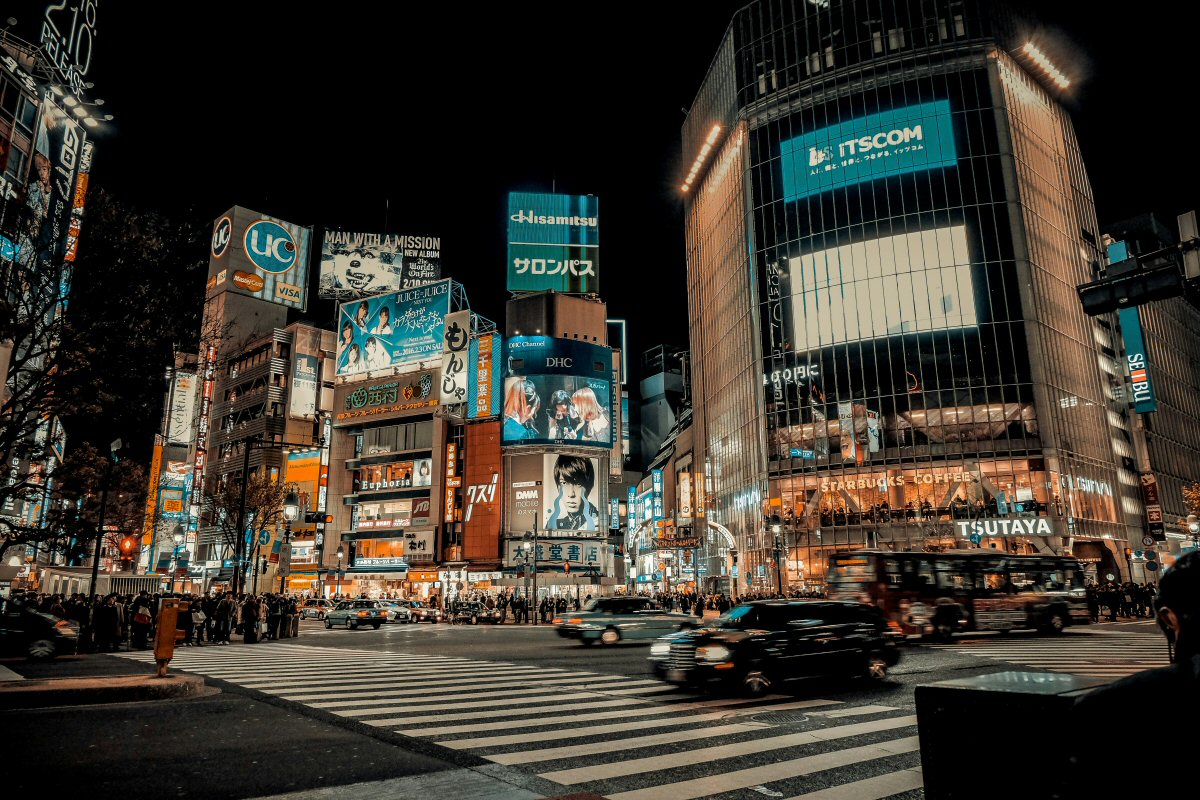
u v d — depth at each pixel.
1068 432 53.44
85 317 15.92
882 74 60.72
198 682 12.02
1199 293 12.59
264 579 76.44
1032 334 52.97
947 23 60.22
